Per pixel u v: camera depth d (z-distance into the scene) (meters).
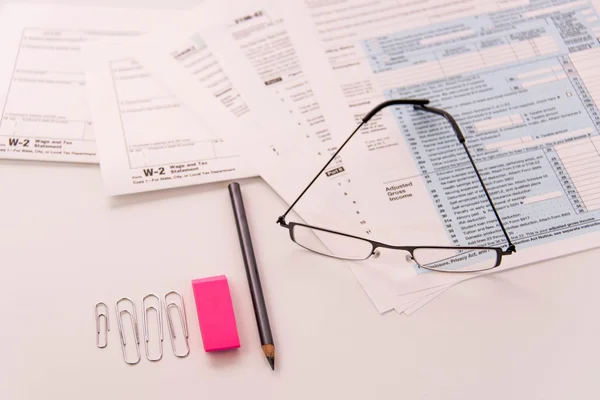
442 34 0.67
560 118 0.62
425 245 0.55
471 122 0.62
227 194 0.58
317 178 0.59
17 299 0.52
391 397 0.48
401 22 0.68
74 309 0.52
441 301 0.53
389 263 0.54
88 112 0.62
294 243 0.55
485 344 0.50
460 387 0.49
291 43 0.66
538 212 0.57
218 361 0.50
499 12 0.69
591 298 0.53
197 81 0.64
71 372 0.49
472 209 0.57
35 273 0.53
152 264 0.54
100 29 0.67
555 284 0.53
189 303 0.52
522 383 0.49
